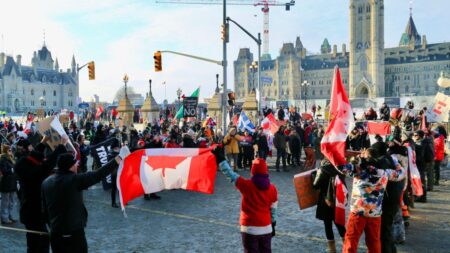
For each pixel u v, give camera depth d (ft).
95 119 175.52
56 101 599.16
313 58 634.02
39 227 24.14
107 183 44.11
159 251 28.91
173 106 186.91
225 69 89.61
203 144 59.57
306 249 28.73
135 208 42.29
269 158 86.38
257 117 118.21
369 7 536.83
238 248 29.40
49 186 19.24
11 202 37.63
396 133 42.47
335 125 23.81
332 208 26.22
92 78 118.01
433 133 52.34
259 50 110.32
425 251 28.07
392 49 578.25
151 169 22.03
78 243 19.36
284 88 622.54
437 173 52.80
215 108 124.16
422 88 547.49
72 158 19.83
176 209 41.60
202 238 31.81
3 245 30.37
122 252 28.76
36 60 630.33
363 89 547.08
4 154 36.47
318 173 26.20
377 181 22.44
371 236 22.77
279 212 39.65
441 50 538.06
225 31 89.10
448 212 38.73
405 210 33.35
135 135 67.56
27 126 81.61
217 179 59.82
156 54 93.81
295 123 95.20
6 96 537.24
